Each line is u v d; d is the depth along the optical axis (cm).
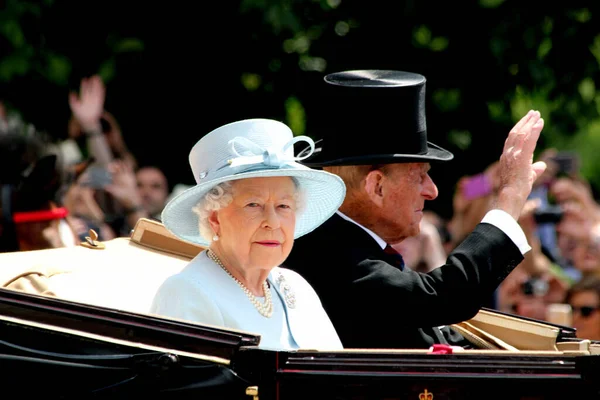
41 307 1345
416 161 1727
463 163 3938
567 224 3350
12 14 3366
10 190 2059
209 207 1495
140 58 3522
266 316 1525
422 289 1617
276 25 3412
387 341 1680
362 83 1762
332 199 1603
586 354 1339
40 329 1341
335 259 1691
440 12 3616
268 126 1537
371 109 1742
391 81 1769
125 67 3528
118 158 3072
